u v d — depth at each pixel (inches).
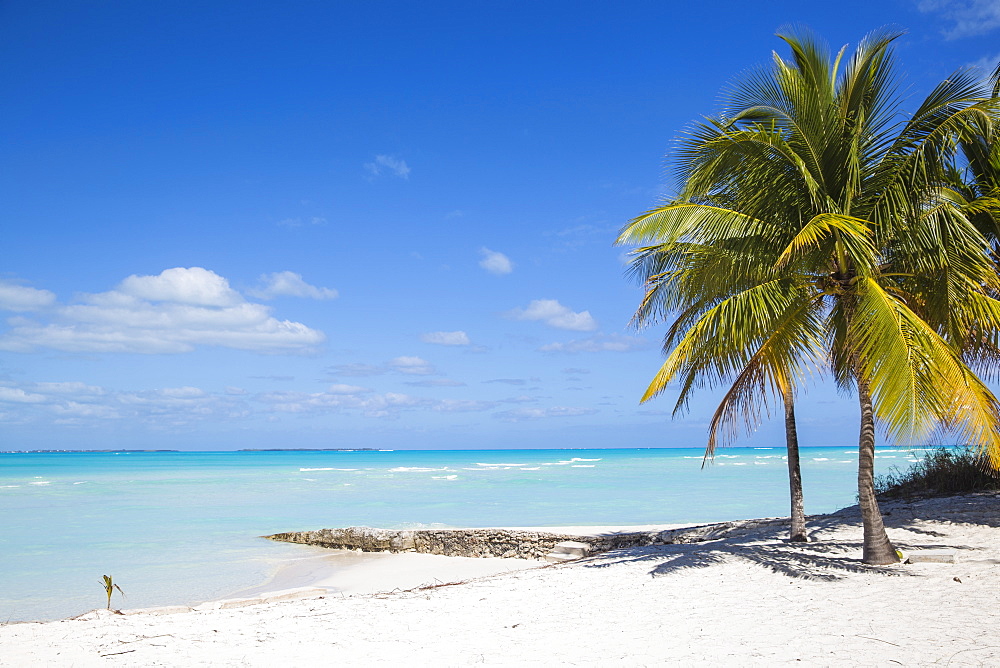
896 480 799.1
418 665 250.8
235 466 4175.7
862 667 221.0
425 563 801.6
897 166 385.7
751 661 234.4
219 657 271.9
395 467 3769.7
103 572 748.0
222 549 920.9
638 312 568.4
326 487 2033.7
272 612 388.5
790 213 411.5
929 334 332.5
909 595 318.0
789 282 404.8
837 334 442.0
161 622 362.3
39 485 2213.3
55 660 272.5
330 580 706.8
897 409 314.5
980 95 365.7
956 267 364.8
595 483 1984.5
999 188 417.4
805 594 339.9
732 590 365.1
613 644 269.1
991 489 642.8
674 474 2472.9
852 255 362.6
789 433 529.0
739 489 1654.8
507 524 1075.9
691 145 430.3
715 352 416.5
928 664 219.6
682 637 273.9
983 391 327.9
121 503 1546.5
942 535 472.7
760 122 430.9
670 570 440.5
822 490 1561.3
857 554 436.8
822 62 408.2
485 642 284.0
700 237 422.6
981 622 263.4
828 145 396.8
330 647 285.3
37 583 685.9
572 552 762.2
